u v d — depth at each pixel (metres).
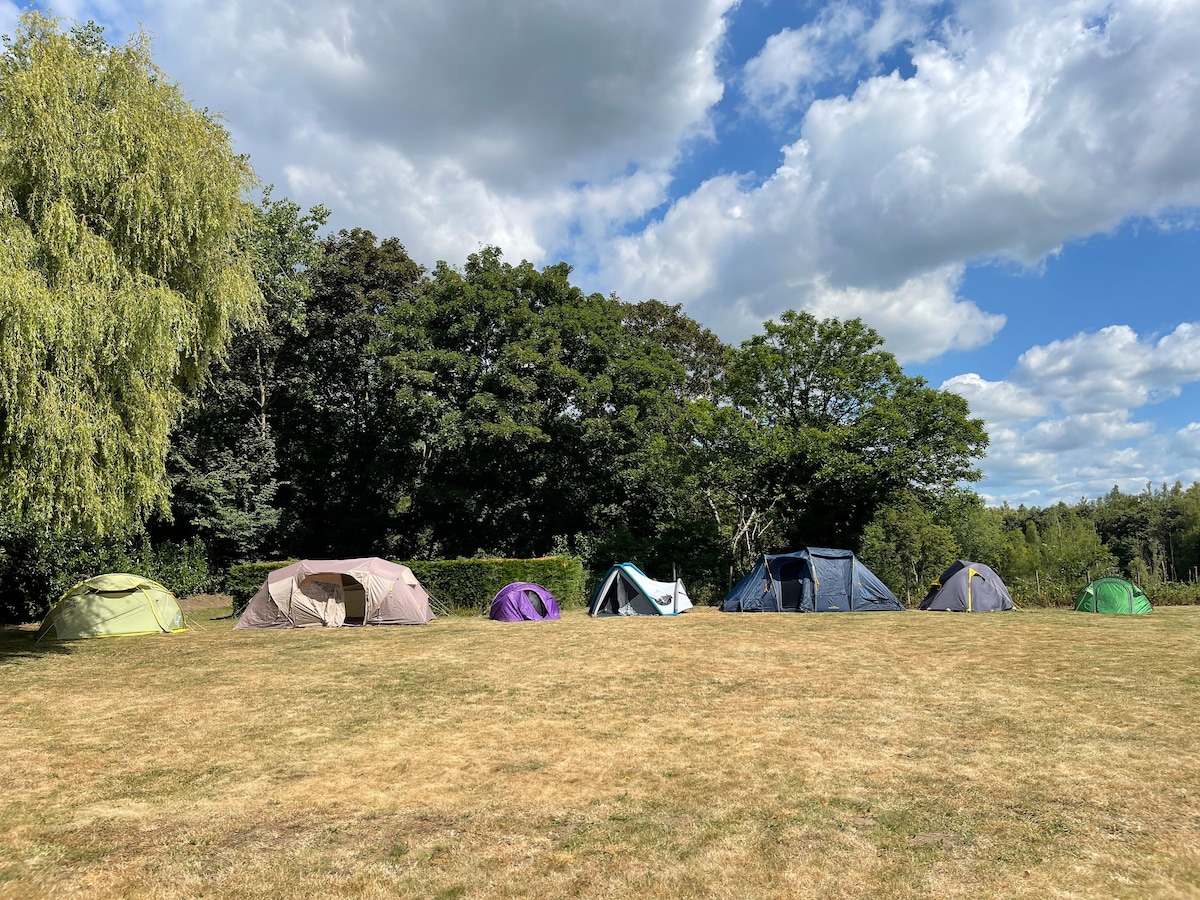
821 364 25.77
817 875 4.19
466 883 4.20
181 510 25.75
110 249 11.46
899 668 10.24
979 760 6.09
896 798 5.31
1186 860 4.26
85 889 4.19
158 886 4.21
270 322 27.78
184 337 12.47
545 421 27.00
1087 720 7.25
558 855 4.53
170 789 5.80
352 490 32.91
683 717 7.75
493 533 29.30
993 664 10.39
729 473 22.78
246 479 27.12
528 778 5.94
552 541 28.73
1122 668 9.84
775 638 13.65
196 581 25.25
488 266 29.56
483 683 9.75
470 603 20.91
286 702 8.78
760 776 5.86
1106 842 4.51
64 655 12.87
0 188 10.65
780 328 26.09
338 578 17.73
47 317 10.25
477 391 26.94
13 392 10.15
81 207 11.73
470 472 28.09
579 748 6.71
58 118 11.22
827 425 25.12
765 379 26.09
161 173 12.42
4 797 5.65
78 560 20.84
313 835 4.89
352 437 32.34
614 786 5.72
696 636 14.19
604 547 26.67
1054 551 43.16
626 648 12.72
